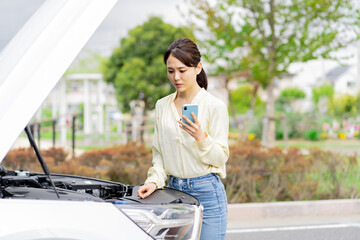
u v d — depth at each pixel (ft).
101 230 7.14
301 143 68.08
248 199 24.18
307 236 19.85
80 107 85.92
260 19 39.68
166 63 9.52
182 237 7.87
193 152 9.43
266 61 40.55
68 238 6.91
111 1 7.19
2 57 7.10
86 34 6.91
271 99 44.39
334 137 76.43
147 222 7.61
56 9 7.21
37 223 6.80
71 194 7.76
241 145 31.01
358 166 27.58
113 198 8.97
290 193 24.27
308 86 108.88
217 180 9.66
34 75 6.55
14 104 6.39
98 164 25.63
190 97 9.70
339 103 89.04
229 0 38.45
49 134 74.74
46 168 7.79
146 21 58.65
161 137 9.82
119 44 60.64
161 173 9.68
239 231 20.43
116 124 75.66
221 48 39.78
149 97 59.16
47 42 6.78
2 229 6.59
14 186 8.23
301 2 38.47
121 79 58.39
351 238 19.66
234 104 97.50
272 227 21.12
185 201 8.44
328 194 25.45
